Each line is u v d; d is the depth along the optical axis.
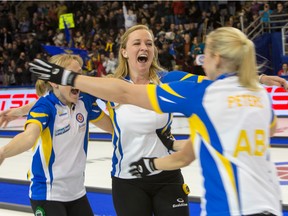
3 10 41.28
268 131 4.23
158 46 28.67
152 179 5.88
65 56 5.87
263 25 29.81
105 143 18.86
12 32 38.62
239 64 4.14
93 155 16.08
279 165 13.21
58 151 5.75
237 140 3.98
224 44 4.10
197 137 4.13
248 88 4.17
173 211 5.83
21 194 11.04
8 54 34.97
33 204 5.84
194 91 4.13
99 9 36.72
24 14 42.56
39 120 5.47
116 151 6.07
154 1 35.72
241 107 4.06
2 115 6.12
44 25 37.41
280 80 5.61
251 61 4.14
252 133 4.04
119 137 6.00
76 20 36.38
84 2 37.84
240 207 3.88
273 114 4.48
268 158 4.20
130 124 5.86
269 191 4.03
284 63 26.19
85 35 34.38
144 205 5.88
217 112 4.03
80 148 5.97
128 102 4.32
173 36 28.70
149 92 4.24
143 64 6.19
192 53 27.12
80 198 6.03
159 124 5.84
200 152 4.11
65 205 5.89
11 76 32.56
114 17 33.75
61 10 37.12
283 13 29.27
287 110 21.55
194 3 32.78
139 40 6.13
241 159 3.97
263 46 29.11
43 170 5.74
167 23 31.31
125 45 6.28
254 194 3.91
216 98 4.06
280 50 28.84
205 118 4.05
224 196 3.93
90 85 4.32
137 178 5.90
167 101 4.18
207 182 4.07
